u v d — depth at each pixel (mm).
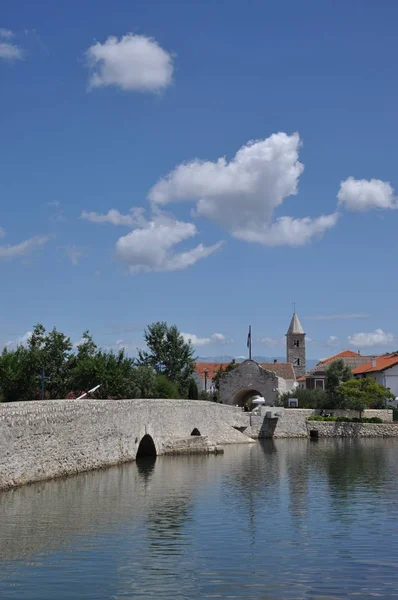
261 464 52469
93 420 41406
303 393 106375
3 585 18297
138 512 29094
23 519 26047
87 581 18781
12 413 31016
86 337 78750
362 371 127312
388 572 20156
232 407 87375
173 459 55219
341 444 80062
